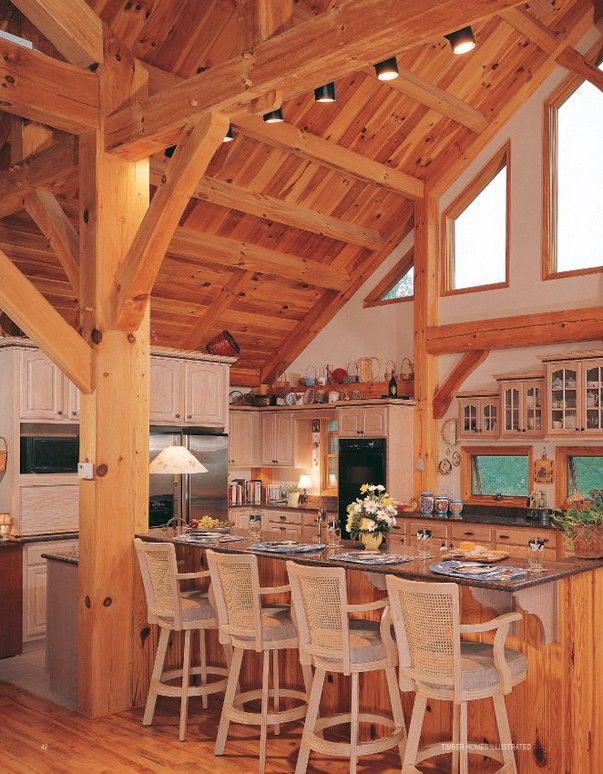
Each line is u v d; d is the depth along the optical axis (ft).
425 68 24.20
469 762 13.17
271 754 14.28
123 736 15.17
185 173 15.01
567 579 12.53
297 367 32.76
